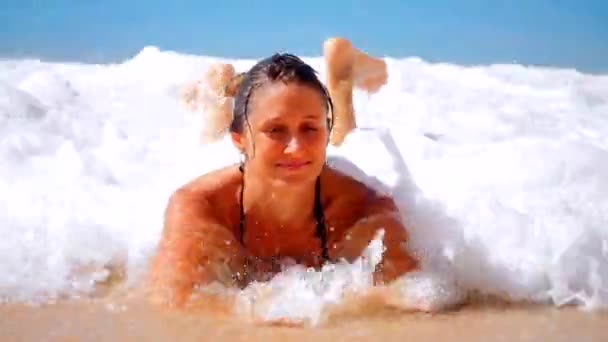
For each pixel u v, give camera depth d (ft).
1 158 7.08
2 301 5.14
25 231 5.87
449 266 5.57
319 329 4.83
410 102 9.45
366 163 6.82
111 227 5.91
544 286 5.46
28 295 5.23
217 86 7.27
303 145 5.29
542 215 6.07
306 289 5.17
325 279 5.30
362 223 5.66
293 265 5.59
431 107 9.29
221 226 5.55
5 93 8.48
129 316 4.96
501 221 5.89
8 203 6.27
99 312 5.02
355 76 7.47
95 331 4.75
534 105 9.79
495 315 5.15
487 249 5.66
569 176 6.77
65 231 5.85
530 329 4.96
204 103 7.33
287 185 5.41
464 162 7.06
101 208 6.22
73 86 9.41
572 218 6.00
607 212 6.17
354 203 5.75
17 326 4.81
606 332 4.94
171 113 8.67
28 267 5.49
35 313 4.99
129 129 8.07
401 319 5.01
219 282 5.28
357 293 5.19
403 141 7.38
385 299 5.18
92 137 7.79
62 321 4.88
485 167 6.95
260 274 5.49
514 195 6.46
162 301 5.14
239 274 5.43
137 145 7.55
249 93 5.39
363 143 7.14
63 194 6.46
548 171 6.81
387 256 5.50
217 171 5.85
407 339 4.75
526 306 5.32
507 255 5.61
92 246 5.73
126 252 5.73
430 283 5.36
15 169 6.92
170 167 7.08
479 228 5.85
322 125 5.35
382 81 7.66
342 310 5.04
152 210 6.15
